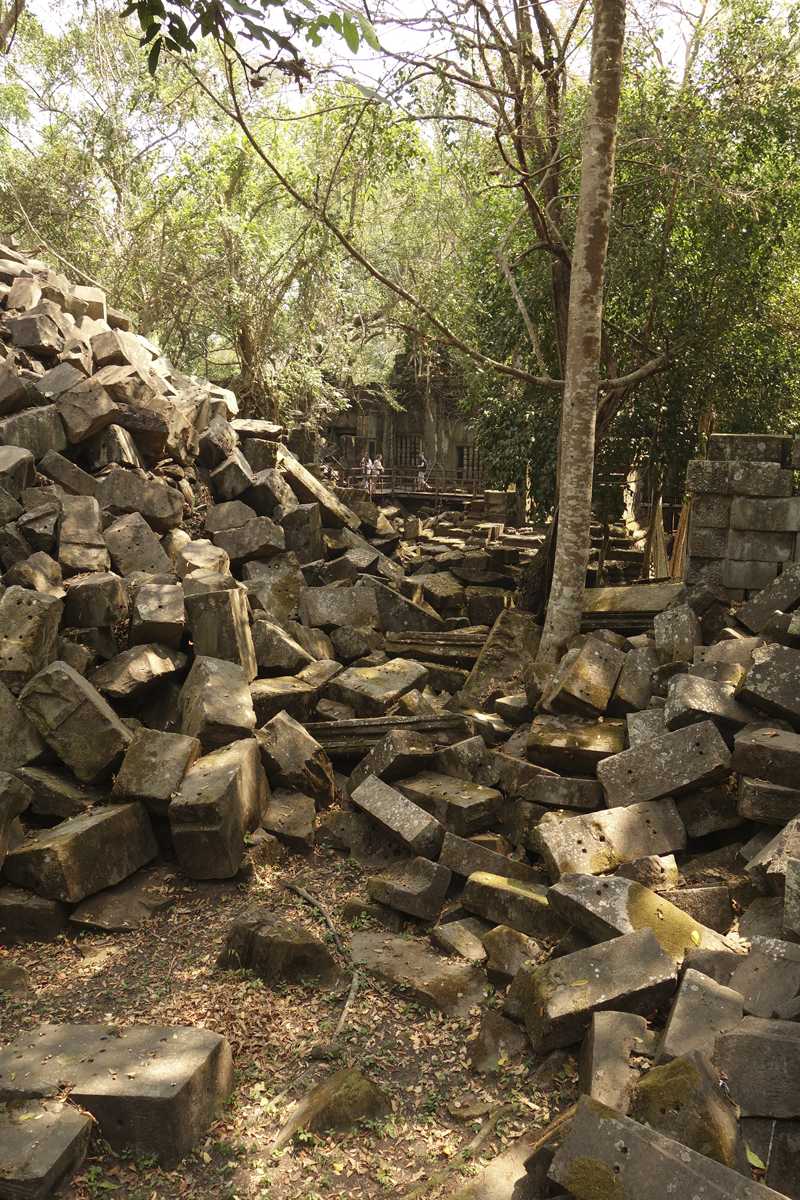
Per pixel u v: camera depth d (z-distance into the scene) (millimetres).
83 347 11203
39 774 6711
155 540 9258
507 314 13062
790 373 13773
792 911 4469
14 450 8859
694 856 5953
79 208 20438
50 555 8430
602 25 8266
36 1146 3707
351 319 19688
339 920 6176
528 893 5664
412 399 30078
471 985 5246
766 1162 3408
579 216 8578
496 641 9492
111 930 5980
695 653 7383
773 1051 3598
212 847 6344
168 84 18016
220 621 8148
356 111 12828
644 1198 3068
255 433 13281
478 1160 3975
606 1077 3779
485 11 9281
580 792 6402
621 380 10641
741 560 8438
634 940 4523
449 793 6883
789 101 11055
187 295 18562
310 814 7238
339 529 13250
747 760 5715
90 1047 4355
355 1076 4484
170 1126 3955
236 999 5258
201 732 7152
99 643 7859
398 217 15586
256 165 18297
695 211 11734
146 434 10516
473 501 22141
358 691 8469
